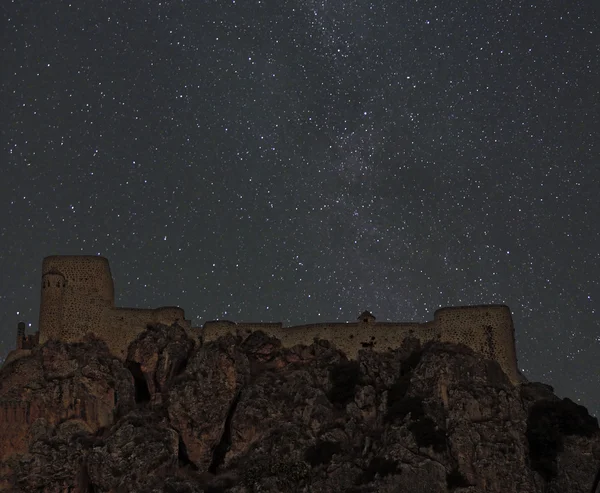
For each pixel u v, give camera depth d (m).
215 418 151.50
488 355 158.12
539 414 150.12
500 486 140.62
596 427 150.38
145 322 163.25
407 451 142.00
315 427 149.38
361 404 152.25
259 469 142.12
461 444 143.25
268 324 166.12
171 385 156.38
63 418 149.50
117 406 152.38
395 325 163.62
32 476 141.38
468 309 161.00
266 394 154.12
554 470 145.38
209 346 159.50
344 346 163.25
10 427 148.25
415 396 151.50
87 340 160.25
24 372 153.25
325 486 140.12
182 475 144.88
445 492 138.88
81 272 163.12
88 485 143.00
